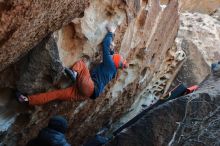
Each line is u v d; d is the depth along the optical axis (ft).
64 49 20.30
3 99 20.16
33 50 18.72
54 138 19.49
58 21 17.54
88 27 20.54
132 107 33.78
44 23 16.66
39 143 19.66
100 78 21.36
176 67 36.04
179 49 36.06
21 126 22.13
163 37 30.86
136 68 28.73
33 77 19.49
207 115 19.24
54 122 19.77
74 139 28.48
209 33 39.11
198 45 37.70
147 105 35.04
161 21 28.68
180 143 18.71
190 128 18.92
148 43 28.19
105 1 20.76
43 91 20.66
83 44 20.98
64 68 20.48
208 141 18.66
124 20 22.62
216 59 37.40
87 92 20.95
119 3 21.53
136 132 18.72
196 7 47.19
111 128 32.86
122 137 18.66
